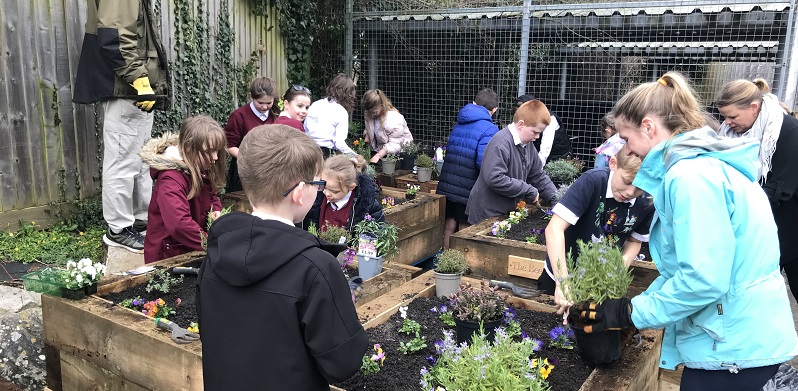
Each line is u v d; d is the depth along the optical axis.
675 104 1.88
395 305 2.89
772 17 6.35
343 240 3.31
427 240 5.59
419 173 6.87
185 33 6.43
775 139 3.65
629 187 2.48
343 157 3.80
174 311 2.82
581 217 2.79
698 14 6.77
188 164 3.36
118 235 4.92
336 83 5.72
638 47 7.41
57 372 2.88
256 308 1.62
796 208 3.73
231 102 7.25
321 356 1.59
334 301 1.61
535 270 3.77
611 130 4.80
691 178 1.72
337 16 8.62
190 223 3.37
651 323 1.85
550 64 7.83
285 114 5.47
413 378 2.32
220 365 1.69
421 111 8.64
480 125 5.50
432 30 8.29
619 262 2.14
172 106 6.37
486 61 7.85
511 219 4.71
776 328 1.82
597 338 2.13
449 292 3.04
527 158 4.84
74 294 2.80
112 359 2.58
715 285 1.67
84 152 5.66
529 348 2.10
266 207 1.73
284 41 8.16
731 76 6.93
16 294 4.03
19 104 5.08
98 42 4.54
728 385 1.88
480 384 1.91
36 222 5.30
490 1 8.25
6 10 4.89
